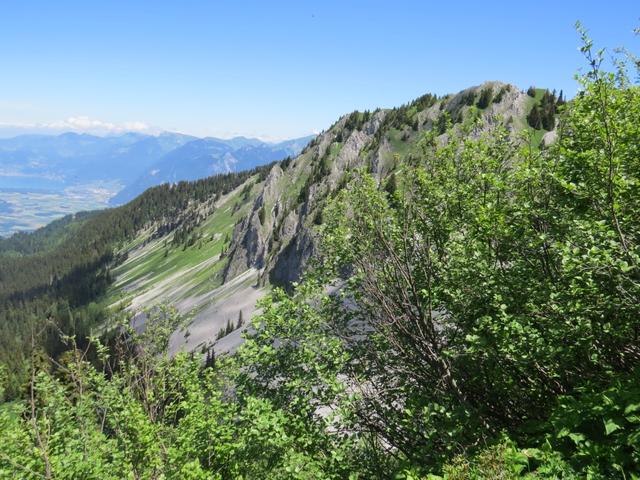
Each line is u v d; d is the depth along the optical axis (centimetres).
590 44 670
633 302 664
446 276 940
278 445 857
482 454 737
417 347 896
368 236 938
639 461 577
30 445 1151
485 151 1030
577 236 726
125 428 1238
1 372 1580
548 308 775
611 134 719
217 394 1249
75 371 1223
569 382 867
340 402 892
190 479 1077
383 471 984
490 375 917
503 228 833
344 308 1095
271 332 1020
